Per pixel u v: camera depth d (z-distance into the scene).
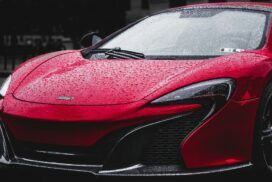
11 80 3.79
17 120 3.30
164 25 4.41
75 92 3.32
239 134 3.21
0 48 24.89
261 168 3.45
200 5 4.67
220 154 3.16
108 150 3.09
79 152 3.14
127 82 3.33
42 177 3.31
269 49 3.79
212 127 3.10
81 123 3.09
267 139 3.56
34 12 26.14
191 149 3.08
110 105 3.13
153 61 3.67
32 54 22.91
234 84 3.21
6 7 25.78
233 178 3.23
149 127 3.07
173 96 3.11
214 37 4.02
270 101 3.56
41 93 3.42
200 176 3.10
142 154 3.09
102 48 4.29
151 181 3.07
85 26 24.28
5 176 3.44
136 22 4.68
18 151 3.37
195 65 3.43
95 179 3.10
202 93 3.11
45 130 3.19
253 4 4.50
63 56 4.15
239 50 3.79
